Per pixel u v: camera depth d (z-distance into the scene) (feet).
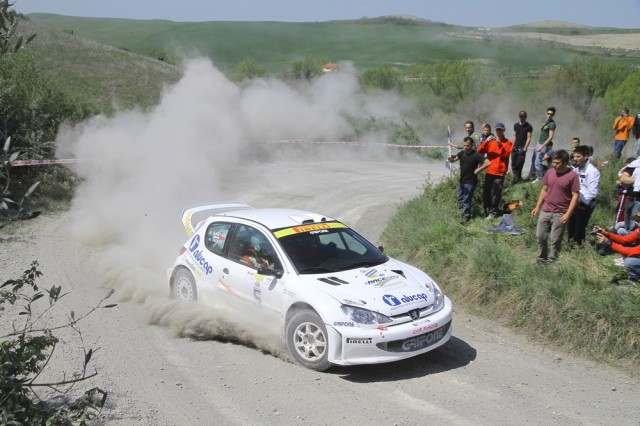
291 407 18.69
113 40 376.89
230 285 25.00
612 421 18.34
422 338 21.08
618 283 27.30
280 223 25.18
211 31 395.14
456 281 30.14
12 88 52.75
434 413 18.45
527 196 41.45
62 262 34.78
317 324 21.20
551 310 25.31
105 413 17.79
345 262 23.75
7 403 13.19
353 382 20.67
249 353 23.13
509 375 21.66
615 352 23.30
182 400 19.03
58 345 22.93
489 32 412.98
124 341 23.97
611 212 38.29
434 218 39.42
